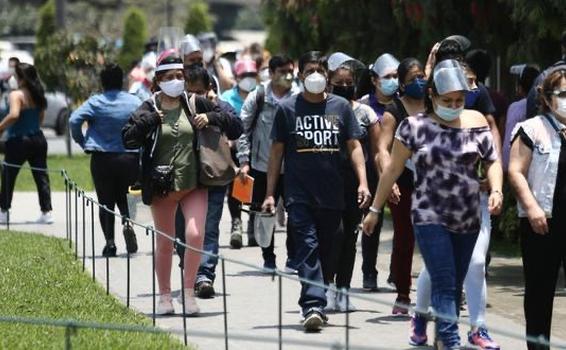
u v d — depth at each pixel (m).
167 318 21.59
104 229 28.81
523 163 17.30
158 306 21.97
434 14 29.91
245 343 19.33
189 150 21.50
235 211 30.72
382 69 23.09
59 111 76.81
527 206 17.05
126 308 21.80
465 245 17.67
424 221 17.48
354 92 23.03
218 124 21.66
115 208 32.03
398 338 19.92
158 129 21.52
